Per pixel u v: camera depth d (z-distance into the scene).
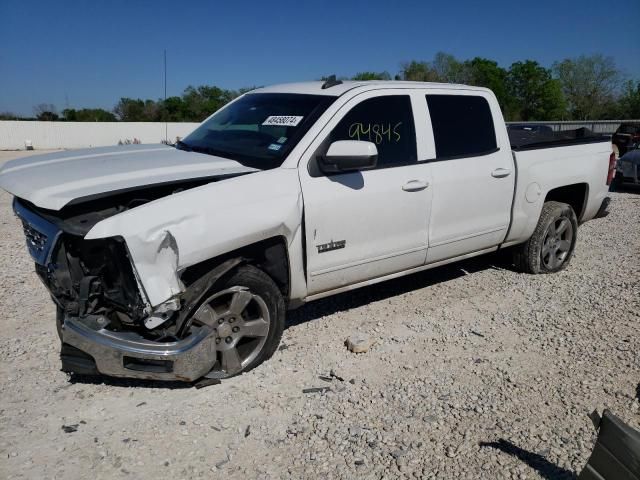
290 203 3.82
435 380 3.88
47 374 3.90
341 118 4.30
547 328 4.77
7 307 5.06
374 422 3.38
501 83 66.88
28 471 2.93
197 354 3.51
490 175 5.21
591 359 4.20
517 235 5.73
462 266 6.46
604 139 6.52
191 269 3.61
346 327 4.75
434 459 3.05
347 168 3.99
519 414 3.47
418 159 4.73
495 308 5.21
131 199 3.59
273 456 3.08
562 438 3.23
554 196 6.31
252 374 3.92
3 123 45.25
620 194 12.62
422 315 5.03
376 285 5.79
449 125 5.01
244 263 3.78
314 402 3.59
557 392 3.74
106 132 48.34
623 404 3.59
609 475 2.44
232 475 2.93
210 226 3.41
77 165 3.91
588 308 5.21
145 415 3.44
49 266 3.45
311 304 5.26
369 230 4.41
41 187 3.40
